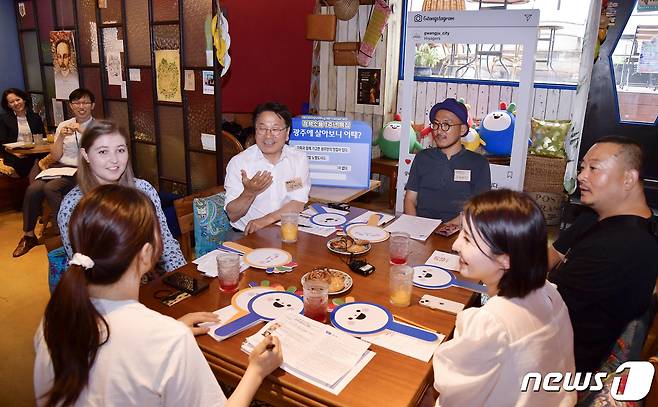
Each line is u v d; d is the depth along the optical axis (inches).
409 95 144.5
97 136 74.0
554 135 178.1
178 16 147.5
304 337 53.2
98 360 37.2
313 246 81.4
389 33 198.1
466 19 134.5
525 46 129.3
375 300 63.1
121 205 38.7
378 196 219.1
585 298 62.6
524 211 43.0
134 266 39.7
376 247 81.7
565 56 189.6
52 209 153.9
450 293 65.3
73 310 36.0
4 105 184.2
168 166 166.4
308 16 193.3
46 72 205.2
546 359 42.2
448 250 81.1
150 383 37.3
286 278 68.5
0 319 111.9
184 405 38.7
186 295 62.8
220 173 150.9
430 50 209.9
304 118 131.0
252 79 219.6
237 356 50.6
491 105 203.6
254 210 102.8
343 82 210.5
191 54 148.5
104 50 173.5
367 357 50.8
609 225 63.8
